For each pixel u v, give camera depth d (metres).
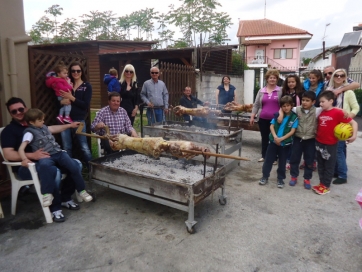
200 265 2.60
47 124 4.67
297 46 31.44
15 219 3.41
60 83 4.27
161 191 3.28
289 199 4.10
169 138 6.21
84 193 3.63
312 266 2.60
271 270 2.54
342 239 3.05
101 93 14.64
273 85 5.53
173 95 9.16
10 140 3.37
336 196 4.22
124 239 3.01
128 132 4.74
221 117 7.83
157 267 2.57
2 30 3.91
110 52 14.28
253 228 3.27
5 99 4.01
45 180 3.20
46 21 31.47
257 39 31.58
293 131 4.31
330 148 4.16
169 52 12.52
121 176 3.61
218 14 22.36
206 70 12.54
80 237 3.04
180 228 3.25
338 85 4.78
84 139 4.66
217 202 3.96
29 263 2.61
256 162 6.00
